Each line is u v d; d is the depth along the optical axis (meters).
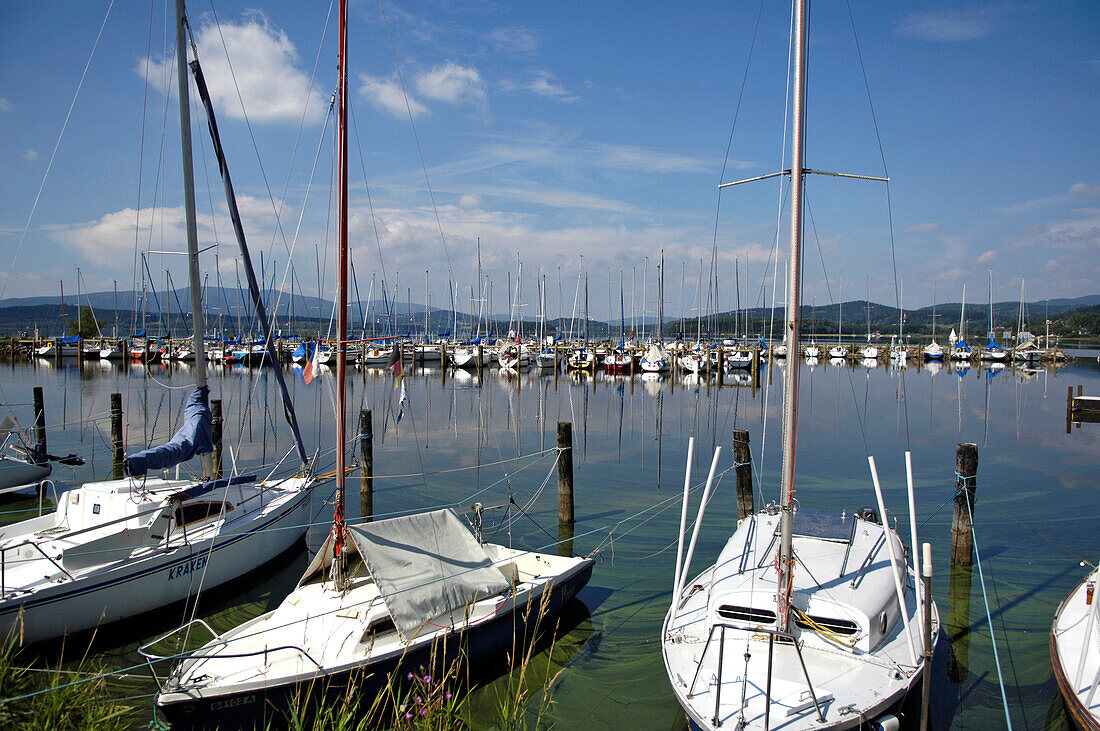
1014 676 9.55
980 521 16.83
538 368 65.00
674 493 20.02
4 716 6.42
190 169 13.00
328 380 57.91
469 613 9.41
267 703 7.56
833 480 21.48
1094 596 8.09
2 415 32.09
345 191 10.24
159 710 7.31
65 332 90.06
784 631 7.89
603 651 10.37
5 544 10.95
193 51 13.51
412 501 19.08
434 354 80.38
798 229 7.48
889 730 7.00
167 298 75.62
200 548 11.53
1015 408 40.78
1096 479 21.53
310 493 15.24
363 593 9.66
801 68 7.30
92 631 10.03
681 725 8.55
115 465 22.03
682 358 69.62
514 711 7.77
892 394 49.16
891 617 8.62
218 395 44.78
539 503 19.03
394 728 7.74
